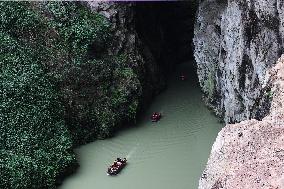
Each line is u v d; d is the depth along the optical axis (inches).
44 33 918.4
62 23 916.6
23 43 914.1
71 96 896.9
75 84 901.2
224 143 393.1
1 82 837.8
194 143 866.1
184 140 877.2
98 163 839.1
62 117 879.1
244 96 763.4
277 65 489.7
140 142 885.8
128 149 869.8
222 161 376.8
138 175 797.9
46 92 869.8
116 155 856.3
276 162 363.9
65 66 901.2
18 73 864.3
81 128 900.0
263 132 393.4
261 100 494.9
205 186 372.2
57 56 905.5
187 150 848.9
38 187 762.8
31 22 920.9
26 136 803.4
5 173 745.0
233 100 816.9
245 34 732.0
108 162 840.3
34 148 799.1
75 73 900.0
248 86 737.0
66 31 911.7
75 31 907.4
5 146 782.5
